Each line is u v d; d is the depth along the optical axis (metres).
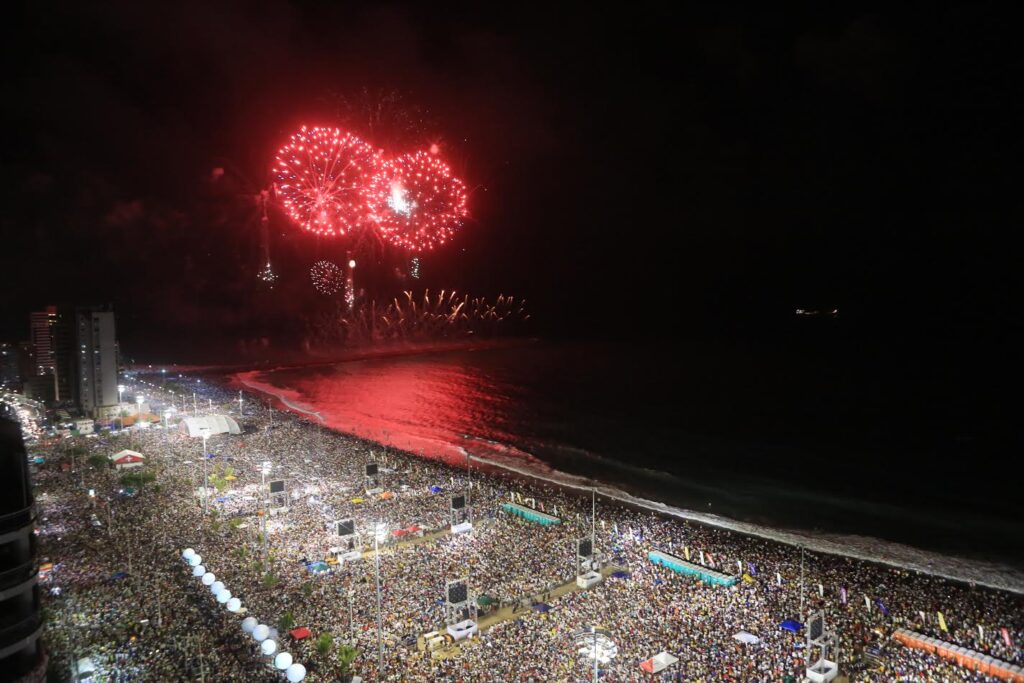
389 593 61.25
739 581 66.50
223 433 129.88
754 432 155.88
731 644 52.47
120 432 129.88
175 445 119.25
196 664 47.28
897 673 49.38
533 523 83.19
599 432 155.25
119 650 48.94
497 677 47.00
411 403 187.88
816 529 91.06
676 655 50.50
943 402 190.62
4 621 37.41
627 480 115.81
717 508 100.69
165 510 81.25
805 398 199.62
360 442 129.00
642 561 71.81
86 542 69.94
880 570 74.31
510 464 124.50
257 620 54.53
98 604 56.03
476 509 88.25
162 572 62.81
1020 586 71.50
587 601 60.97
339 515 83.00
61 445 116.94
